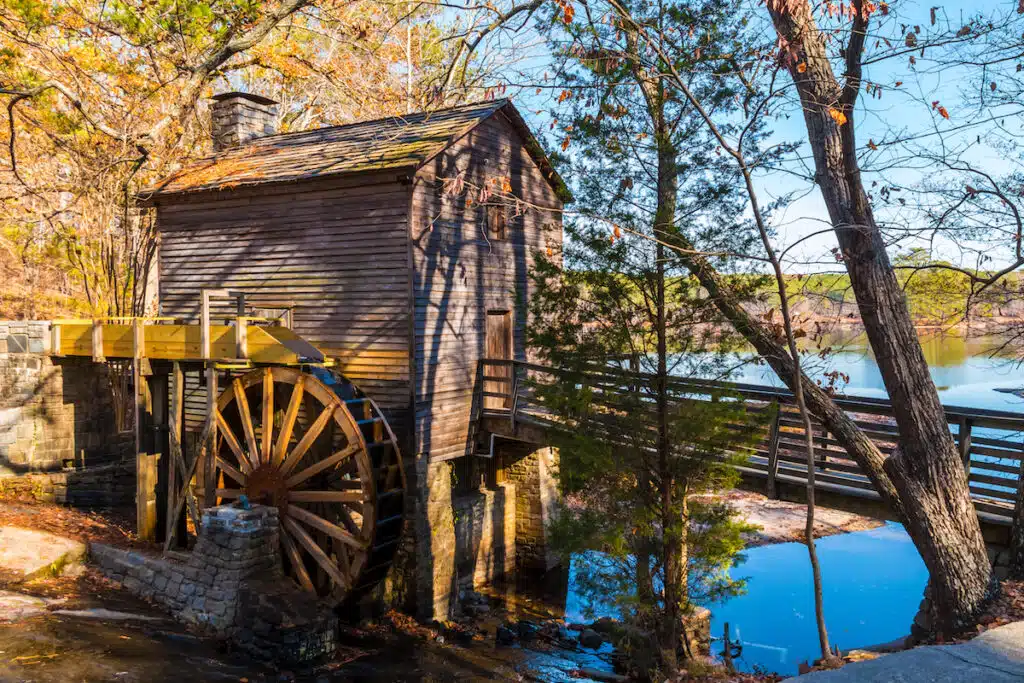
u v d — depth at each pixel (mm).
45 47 15961
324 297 13586
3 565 10938
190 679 8656
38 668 8094
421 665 10859
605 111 9133
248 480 12648
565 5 8430
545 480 15891
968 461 9172
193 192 14594
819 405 9039
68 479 14688
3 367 14727
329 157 14008
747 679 9219
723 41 8719
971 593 8195
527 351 15664
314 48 21312
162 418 12961
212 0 17141
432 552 13047
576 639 12391
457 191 11352
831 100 8672
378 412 12195
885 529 18484
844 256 8469
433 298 13195
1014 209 8227
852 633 12602
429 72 20125
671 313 9234
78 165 17562
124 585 11812
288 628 10102
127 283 18281
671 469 9453
